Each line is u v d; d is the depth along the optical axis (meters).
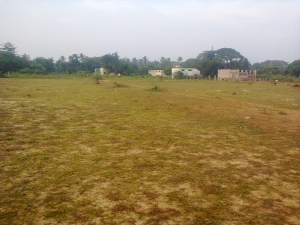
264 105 17.58
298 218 3.95
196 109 14.66
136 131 9.36
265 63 137.62
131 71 82.75
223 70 70.19
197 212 4.04
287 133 9.37
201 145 7.73
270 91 29.88
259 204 4.35
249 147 7.61
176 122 11.10
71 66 84.62
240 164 6.21
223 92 27.30
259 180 5.32
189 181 5.18
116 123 10.70
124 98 19.83
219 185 5.03
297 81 59.47
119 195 4.55
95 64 92.75
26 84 33.66
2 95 19.61
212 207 4.20
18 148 7.12
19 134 8.59
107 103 16.89
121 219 3.81
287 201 4.48
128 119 11.61
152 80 56.88
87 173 5.49
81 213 3.96
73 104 16.08
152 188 4.84
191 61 105.31
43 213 3.94
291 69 74.75
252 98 21.89
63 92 23.83
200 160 6.44
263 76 73.19
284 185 5.11
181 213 4.00
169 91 27.19
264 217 3.95
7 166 5.80
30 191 4.64
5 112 12.45
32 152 6.81
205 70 78.00
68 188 4.78
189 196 4.55
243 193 4.72
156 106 15.83
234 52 92.81
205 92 26.89
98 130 9.41
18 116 11.61
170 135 8.85
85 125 10.22
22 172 5.49
